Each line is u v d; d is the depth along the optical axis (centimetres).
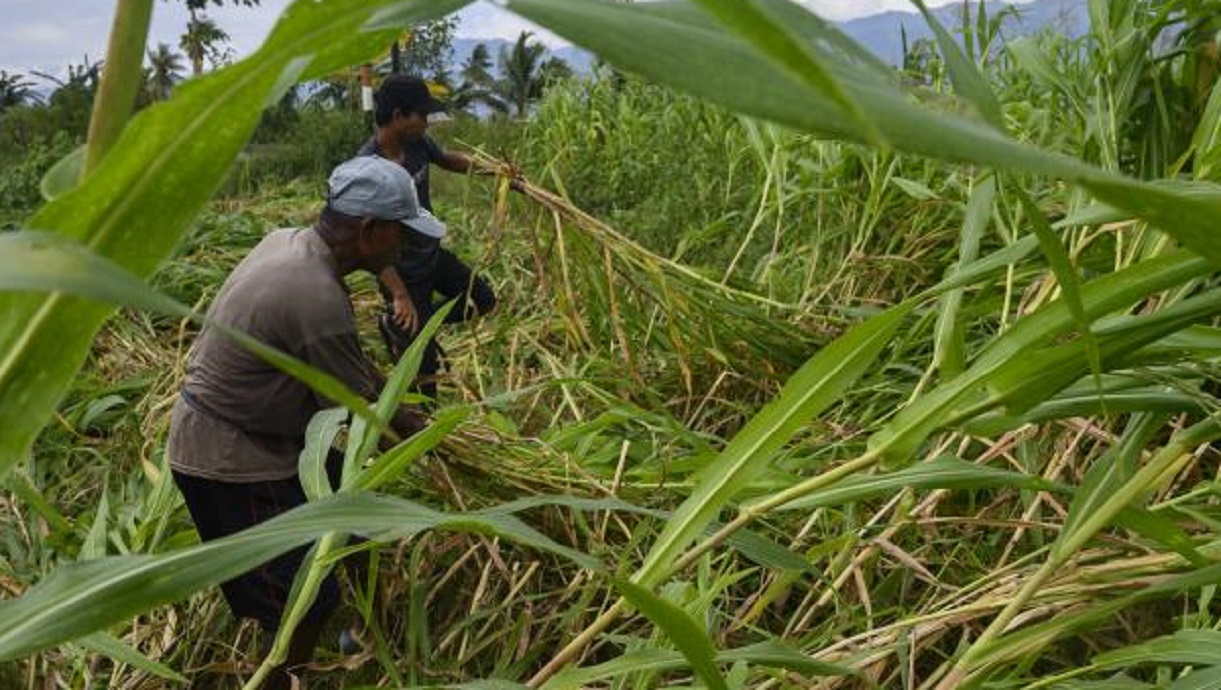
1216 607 225
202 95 56
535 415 388
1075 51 334
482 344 470
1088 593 173
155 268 59
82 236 57
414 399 207
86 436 428
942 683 150
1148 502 229
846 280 422
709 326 386
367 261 270
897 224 434
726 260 493
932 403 129
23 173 1010
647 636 256
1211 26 274
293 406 266
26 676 262
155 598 84
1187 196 58
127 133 55
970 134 49
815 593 254
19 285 43
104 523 300
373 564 169
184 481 271
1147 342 123
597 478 295
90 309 58
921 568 219
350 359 262
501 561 274
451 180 889
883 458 133
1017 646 144
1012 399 127
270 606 260
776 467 252
